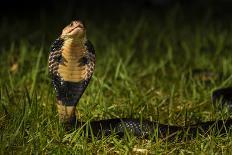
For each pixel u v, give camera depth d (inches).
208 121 300.2
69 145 275.4
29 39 522.9
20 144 275.0
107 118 322.0
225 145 285.3
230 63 431.5
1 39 532.7
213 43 513.0
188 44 511.5
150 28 582.6
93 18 655.1
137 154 277.1
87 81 287.0
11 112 308.2
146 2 739.4
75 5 725.9
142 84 402.3
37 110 302.2
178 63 453.7
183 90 379.6
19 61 425.7
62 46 279.3
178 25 615.5
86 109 316.2
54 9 708.7
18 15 679.7
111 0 749.9
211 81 387.9
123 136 294.7
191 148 279.3
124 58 460.1
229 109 333.7
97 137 292.4
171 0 744.3
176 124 319.9
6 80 379.2
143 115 322.3
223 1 761.6
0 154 261.9
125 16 663.1
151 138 284.8
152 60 457.4
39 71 394.9
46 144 277.3
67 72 284.4
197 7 732.7
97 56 457.1
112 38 534.6
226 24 621.9
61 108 288.7
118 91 364.5
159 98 360.5
